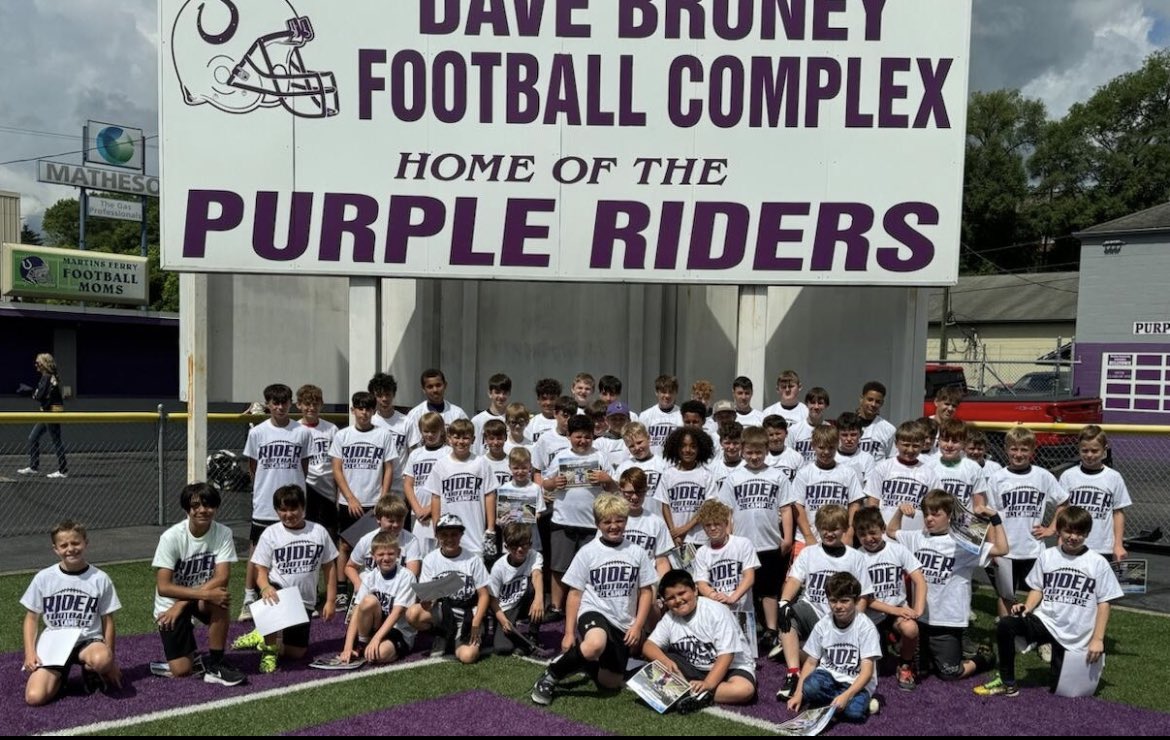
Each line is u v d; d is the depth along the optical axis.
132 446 13.20
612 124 7.32
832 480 5.83
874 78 7.28
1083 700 4.71
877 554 5.13
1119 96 46.31
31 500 10.15
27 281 25.30
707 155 7.35
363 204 7.33
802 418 6.96
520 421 6.56
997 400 12.42
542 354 9.65
